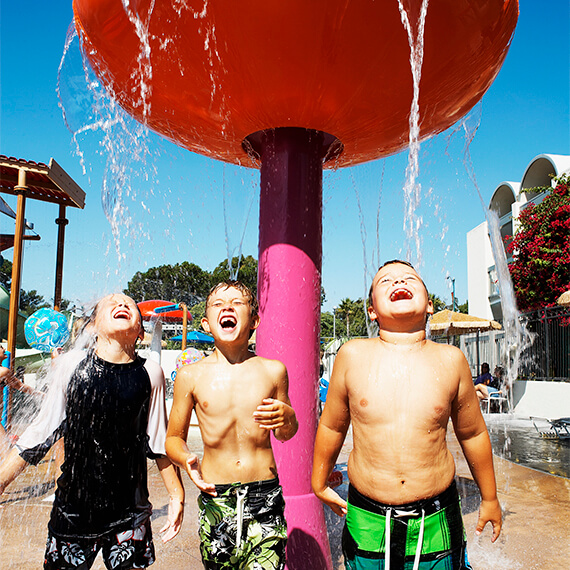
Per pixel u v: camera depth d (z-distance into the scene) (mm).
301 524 2840
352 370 1998
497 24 2652
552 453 7367
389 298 1998
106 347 2297
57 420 2195
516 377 13492
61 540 2146
